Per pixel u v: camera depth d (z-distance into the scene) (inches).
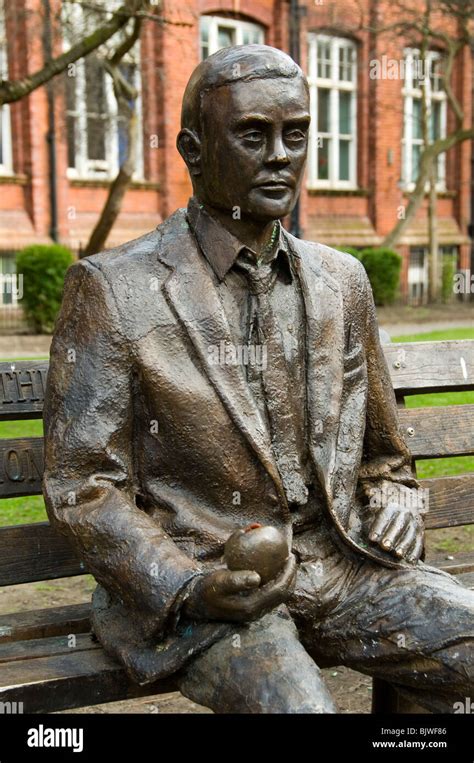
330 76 731.4
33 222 596.1
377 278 669.3
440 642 81.0
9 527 101.7
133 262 85.8
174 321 84.0
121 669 84.6
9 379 105.0
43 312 506.9
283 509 85.0
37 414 106.1
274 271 89.4
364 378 94.3
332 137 738.2
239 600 72.4
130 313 83.4
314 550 88.4
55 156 595.5
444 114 812.6
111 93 609.6
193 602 75.1
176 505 84.1
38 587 159.6
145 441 84.7
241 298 87.6
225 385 83.3
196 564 77.5
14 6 518.9
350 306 93.8
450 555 119.3
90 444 82.1
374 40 717.9
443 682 81.5
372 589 87.1
